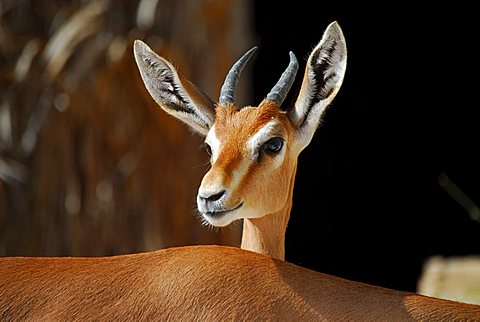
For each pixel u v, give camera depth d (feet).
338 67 29.09
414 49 81.35
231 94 29.37
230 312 23.09
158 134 54.34
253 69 79.25
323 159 82.07
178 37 55.11
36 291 24.21
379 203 82.07
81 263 24.99
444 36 80.89
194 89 30.37
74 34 52.21
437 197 81.61
